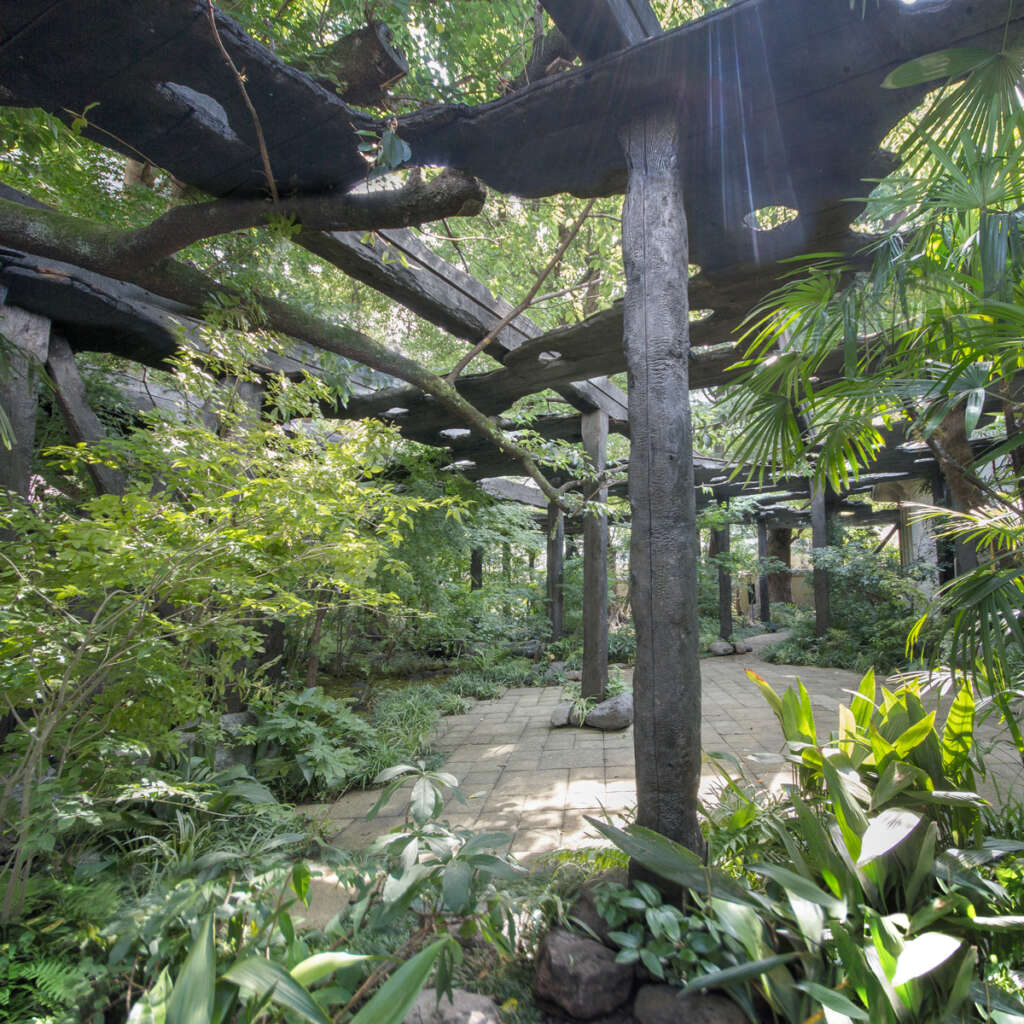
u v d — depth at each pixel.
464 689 6.64
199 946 1.22
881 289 1.86
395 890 1.62
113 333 3.39
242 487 2.17
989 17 1.68
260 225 2.41
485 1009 1.63
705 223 2.58
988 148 1.60
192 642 2.29
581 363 4.07
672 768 1.83
